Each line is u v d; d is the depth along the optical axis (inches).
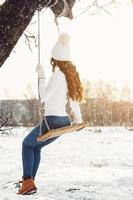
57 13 135.0
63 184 333.7
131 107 2898.6
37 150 213.6
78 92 197.9
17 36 122.2
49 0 122.5
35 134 203.5
